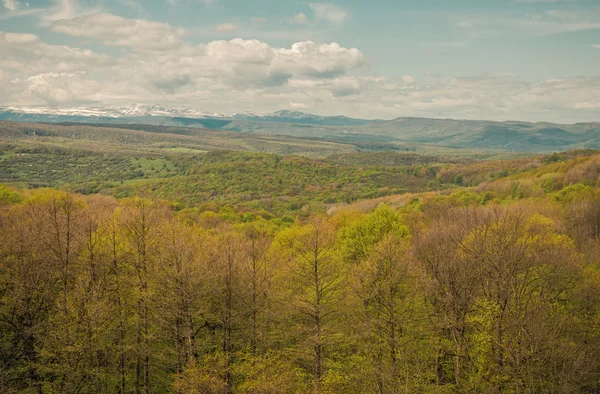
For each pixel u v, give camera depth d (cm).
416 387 3312
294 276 3925
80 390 3566
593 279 4206
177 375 3362
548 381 3469
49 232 3838
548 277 3997
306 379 3944
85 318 3309
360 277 3800
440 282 3912
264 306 3872
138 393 4016
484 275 3881
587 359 3291
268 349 3875
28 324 3591
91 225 4003
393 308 3625
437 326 3662
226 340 3747
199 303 3703
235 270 3775
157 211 4534
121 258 3988
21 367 3659
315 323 3591
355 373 3603
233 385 3778
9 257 3731
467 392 3328
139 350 3612
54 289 3938
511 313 3459
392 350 3478
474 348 3581
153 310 3681
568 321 3616
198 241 4475
